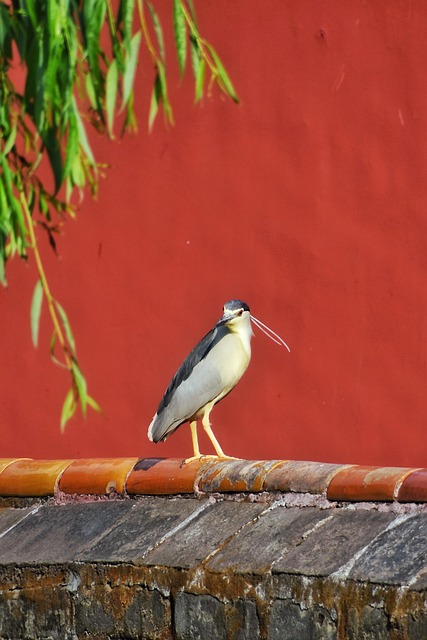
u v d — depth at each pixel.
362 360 12.85
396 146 12.69
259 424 13.34
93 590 6.87
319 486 6.60
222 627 6.21
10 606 7.27
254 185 13.22
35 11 7.96
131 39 7.91
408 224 12.62
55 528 7.55
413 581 5.42
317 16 13.00
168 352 13.46
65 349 8.21
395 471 6.37
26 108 8.16
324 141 12.98
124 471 7.70
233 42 13.29
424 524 5.89
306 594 5.85
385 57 12.74
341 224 12.90
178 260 13.46
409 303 12.64
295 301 13.11
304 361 13.09
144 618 6.60
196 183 13.40
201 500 7.18
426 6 12.55
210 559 6.41
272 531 6.46
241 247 13.27
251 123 13.22
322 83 12.98
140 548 6.81
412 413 12.64
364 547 5.91
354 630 5.60
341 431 12.95
